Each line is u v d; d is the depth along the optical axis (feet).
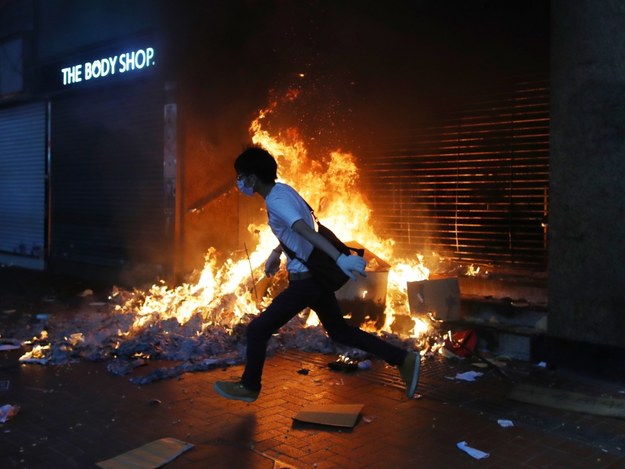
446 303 19.60
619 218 15.42
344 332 13.23
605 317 15.79
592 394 14.90
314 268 12.24
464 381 15.93
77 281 32.99
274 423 13.03
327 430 12.63
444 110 21.98
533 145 19.98
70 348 18.54
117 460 11.08
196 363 17.33
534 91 19.88
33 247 37.86
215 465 11.02
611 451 11.63
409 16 22.43
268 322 12.64
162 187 28.81
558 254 16.57
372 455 11.44
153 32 28.50
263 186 12.53
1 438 12.22
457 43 21.44
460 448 11.70
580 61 15.76
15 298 28.09
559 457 11.35
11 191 39.75
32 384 15.78
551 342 16.79
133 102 30.27
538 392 14.70
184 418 13.33
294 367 17.28
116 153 31.58
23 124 38.42
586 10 15.56
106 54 31.12
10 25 38.40
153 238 29.53
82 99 33.63
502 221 20.83
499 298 20.12
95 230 33.24
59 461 11.16
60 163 35.53
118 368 16.71
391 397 14.70
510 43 20.29
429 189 22.50
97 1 31.89
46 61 35.24
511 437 12.30
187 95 27.66
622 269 15.44
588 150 15.81
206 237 28.14
